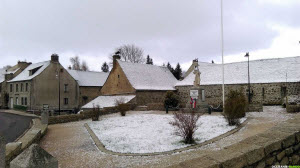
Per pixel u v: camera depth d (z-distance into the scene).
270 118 15.56
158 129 13.91
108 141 11.30
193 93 23.05
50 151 9.89
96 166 7.73
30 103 37.97
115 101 30.02
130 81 32.09
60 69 42.41
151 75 36.41
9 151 6.87
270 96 25.89
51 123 19.41
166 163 7.62
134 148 9.79
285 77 25.70
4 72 53.16
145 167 7.19
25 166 3.04
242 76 29.39
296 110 17.78
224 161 3.67
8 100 46.38
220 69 33.06
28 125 18.89
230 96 17.12
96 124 17.55
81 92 45.72
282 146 4.79
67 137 13.02
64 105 42.56
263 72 28.22
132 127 15.21
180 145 9.88
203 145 9.66
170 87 35.88
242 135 10.91
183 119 11.38
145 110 27.02
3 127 18.00
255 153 4.17
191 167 3.45
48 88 40.19
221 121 15.23
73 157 8.87
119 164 7.84
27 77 41.50
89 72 51.56
